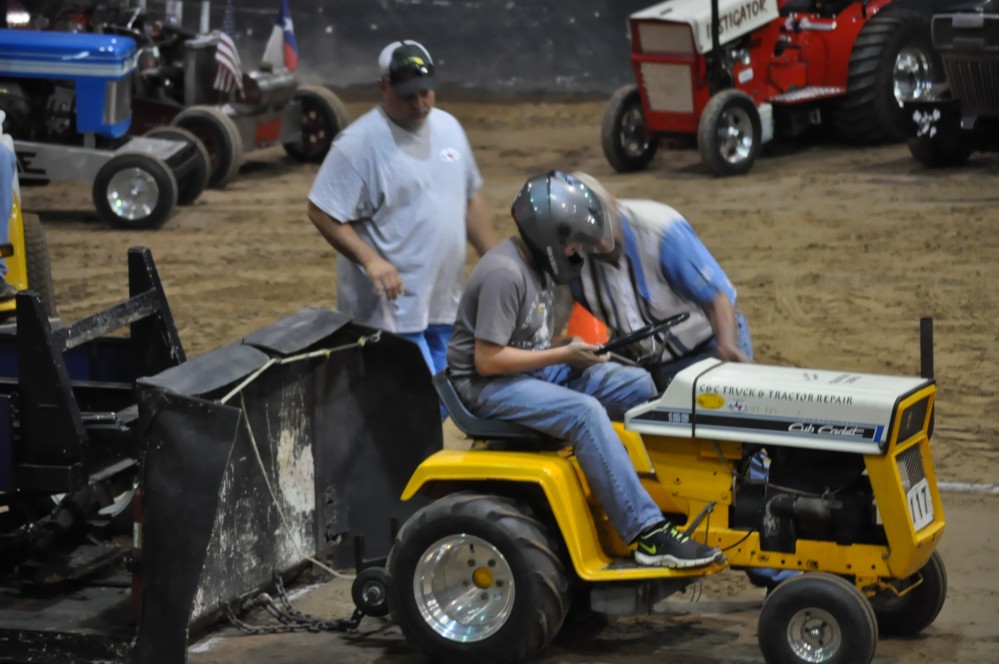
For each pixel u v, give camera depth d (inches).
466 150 893.8
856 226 1766.7
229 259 1724.9
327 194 848.3
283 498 746.8
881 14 2299.5
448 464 675.4
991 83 1985.7
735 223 1818.4
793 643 639.8
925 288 1477.6
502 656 663.8
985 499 917.2
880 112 2273.6
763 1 2186.3
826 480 657.6
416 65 839.7
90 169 1909.4
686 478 677.3
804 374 669.9
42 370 661.9
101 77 1898.4
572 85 2997.0
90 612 693.3
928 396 657.6
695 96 2160.4
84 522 764.0
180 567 627.5
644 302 712.4
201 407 628.7
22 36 1908.2
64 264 1704.0
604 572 657.6
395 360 788.0
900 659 681.6
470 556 677.9
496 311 674.2
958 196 1910.7
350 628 724.0
